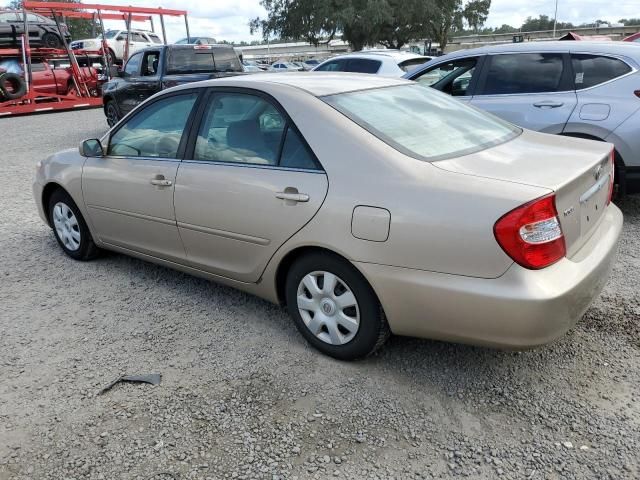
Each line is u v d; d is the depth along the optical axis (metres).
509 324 2.51
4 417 2.81
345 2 35.12
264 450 2.53
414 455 2.48
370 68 9.95
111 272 4.62
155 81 10.66
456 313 2.62
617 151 5.07
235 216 3.35
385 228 2.71
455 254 2.55
